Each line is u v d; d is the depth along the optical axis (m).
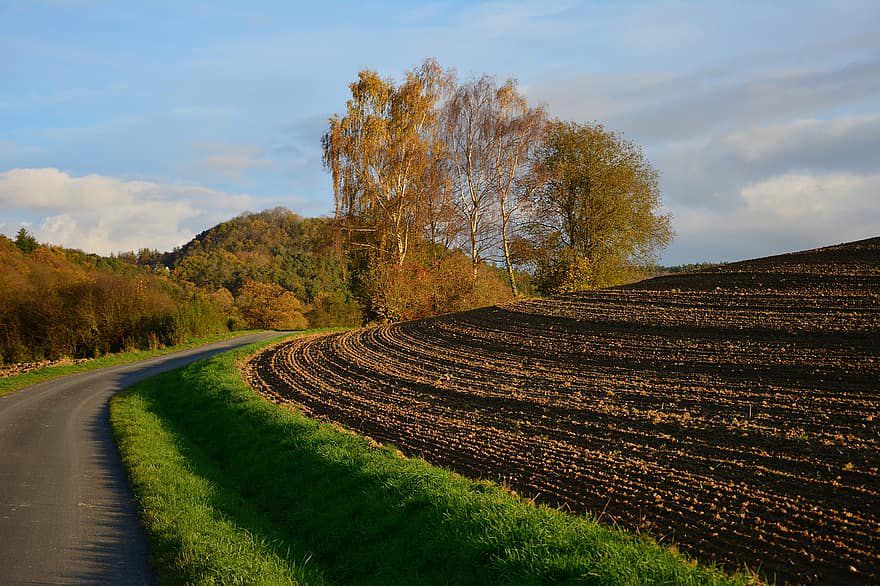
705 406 14.05
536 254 46.06
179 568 7.14
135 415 18.69
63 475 12.02
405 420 15.45
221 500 10.23
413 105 41.75
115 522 9.23
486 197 44.28
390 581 7.09
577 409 14.93
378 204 42.94
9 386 26.03
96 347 44.19
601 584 5.86
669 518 8.53
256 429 14.78
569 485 10.09
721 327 21.72
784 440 11.29
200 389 21.61
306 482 10.77
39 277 46.19
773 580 6.73
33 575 7.24
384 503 8.86
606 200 45.25
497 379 19.50
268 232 120.12
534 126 42.66
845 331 18.66
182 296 56.78
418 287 42.66
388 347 28.53
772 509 8.52
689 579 5.92
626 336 23.09
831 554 7.20
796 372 15.73
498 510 7.83
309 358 27.89
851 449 10.48
